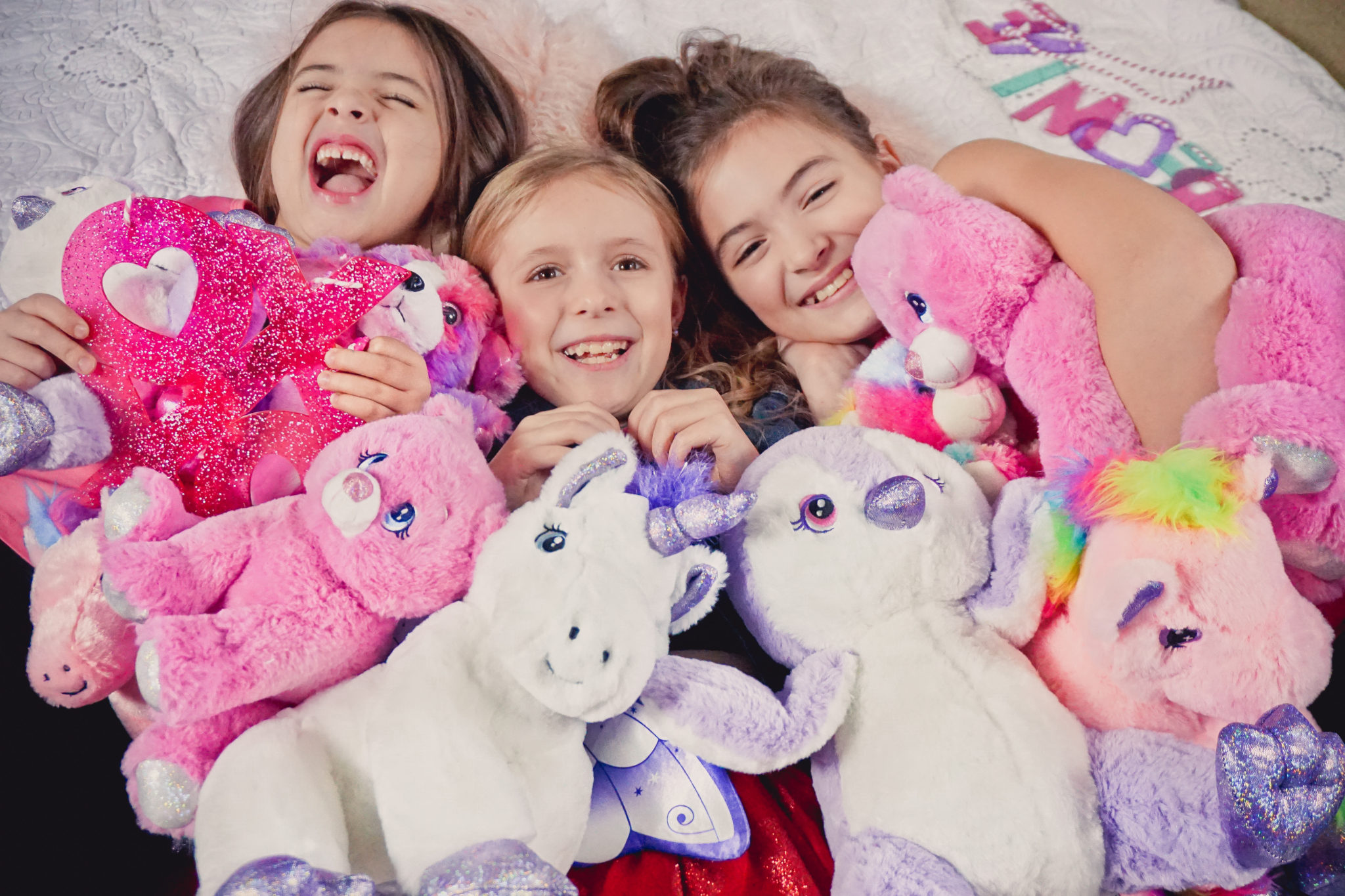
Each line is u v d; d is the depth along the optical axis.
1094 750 0.82
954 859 0.76
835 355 1.37
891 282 1.10
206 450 1.00
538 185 1.31
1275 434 0.86
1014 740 0.80
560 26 1.61
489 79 1.46
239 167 1.43
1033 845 0.75
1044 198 1.09
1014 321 1.07
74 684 0.91
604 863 0.88
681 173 1.41
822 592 0.87
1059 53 1.63
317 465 0.88
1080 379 1.02
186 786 0.78
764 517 0.90
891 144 1.50
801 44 1.63
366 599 0.84
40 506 1.05
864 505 0.87
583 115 1.53
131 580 0.79
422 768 0.73
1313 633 0.77
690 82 1.45
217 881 0.69
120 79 1.51
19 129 1.44
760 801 0.92
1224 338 0.95
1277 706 0.76
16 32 1.57
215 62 1.55
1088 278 1.04
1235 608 0.76
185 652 0.76
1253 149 1.45
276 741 0.75
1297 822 0.70
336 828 0.73
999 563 0.89
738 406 1.36
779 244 1.34
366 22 1.41
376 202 1.33
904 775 0.80
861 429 0.96
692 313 1.45
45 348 1.00
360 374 1.03
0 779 0.98
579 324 1.26
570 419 1.14
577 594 0.79
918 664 0.85
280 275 1.05
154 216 1.03
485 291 1.25
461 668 0.78
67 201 1.13
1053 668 0.88
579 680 0.77
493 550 0.84
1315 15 1.61
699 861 0.88
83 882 0.94
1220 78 1.57
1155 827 0.77
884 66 1.60
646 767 0.86
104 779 1.00
